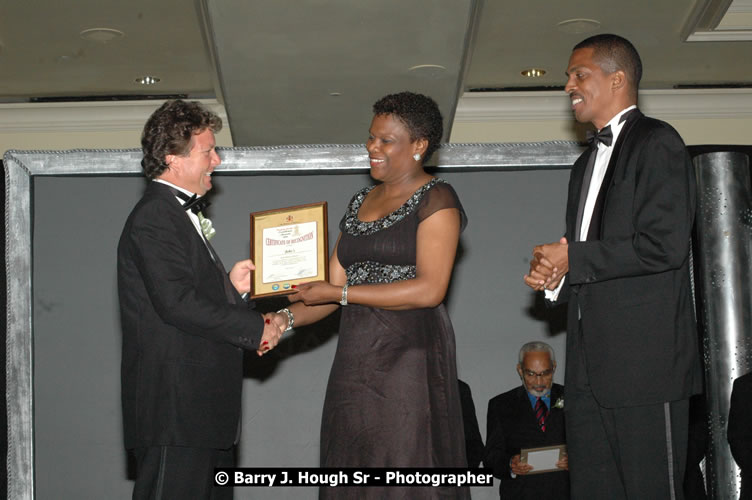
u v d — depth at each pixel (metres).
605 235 2.90
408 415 3.10
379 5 5.50
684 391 2.84
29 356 4.60
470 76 7.78
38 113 8.26
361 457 3.11
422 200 3.14
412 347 3.13
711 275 4.12
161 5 6.19
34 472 4.56
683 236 2.77
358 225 3.23
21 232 4.65
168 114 3.13
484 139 8.30
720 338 4.09
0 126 8.29
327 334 5.53
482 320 5.64
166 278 2.94
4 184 4.92
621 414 2.88
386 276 3.14
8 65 7.33
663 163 2.83
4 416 4.85
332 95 7.10
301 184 5.47
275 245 3.35
